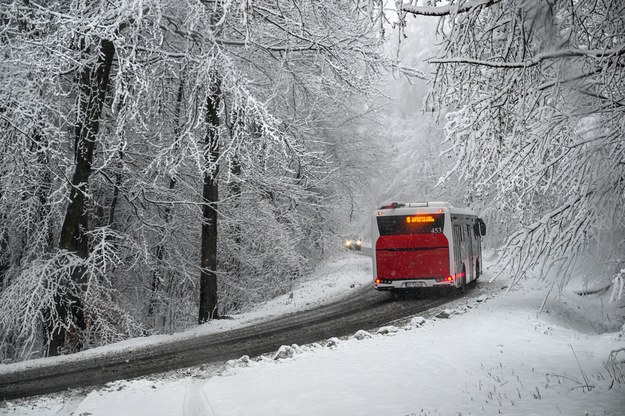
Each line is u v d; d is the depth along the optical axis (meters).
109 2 17.47
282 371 11.77
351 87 22.42
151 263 25.03
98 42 18.92
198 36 20.64
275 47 21.56
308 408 8.89
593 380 9.81
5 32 17.50
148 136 24.59
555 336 14.83
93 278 20.14
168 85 22.77
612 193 9.32
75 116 20.20
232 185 26.91
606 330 19.75
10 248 22.88
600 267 11.72
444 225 22.66
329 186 38.28
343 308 22.88
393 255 22.98
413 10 7.62
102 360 15.98
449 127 10.24
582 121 10.24
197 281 28.75
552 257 10.28
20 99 16.61
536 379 10.13
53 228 22.81
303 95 25.09
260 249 29.73
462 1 7.55
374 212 23.27
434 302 22.14
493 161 10.28
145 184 23.16
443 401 8.94
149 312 28.77
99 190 25.72
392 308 21.48
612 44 8.52
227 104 21.45
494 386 9.45
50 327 19.20
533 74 8.37
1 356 23.11
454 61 7.86
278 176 26.72
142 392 11.06
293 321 20.45
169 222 26.22
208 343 17.17
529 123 9.88
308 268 38.72
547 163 10.16
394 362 11.88
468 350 12.84
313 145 31.53
